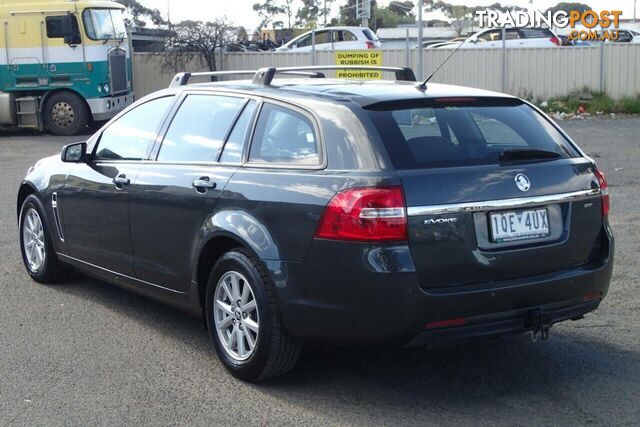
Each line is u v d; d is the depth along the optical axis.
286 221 4.85
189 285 5.64
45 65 20.78
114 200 6.25
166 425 4.63
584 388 5.13
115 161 6.42
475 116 5.21
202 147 5.72
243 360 5.18
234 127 5.55
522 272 4.82
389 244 4.50
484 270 4.69
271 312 4.93
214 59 25.31
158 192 5.80
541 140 5.26
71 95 20.94
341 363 5.59
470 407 4.87
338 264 4.60
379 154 4.67
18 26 20.72
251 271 4.99
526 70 24.56
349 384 5.22
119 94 21.94
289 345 4.98
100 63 20.88
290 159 5.07
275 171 5.08
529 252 4.81
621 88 24.36
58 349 5.83
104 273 6.58
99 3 21.02
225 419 4.70
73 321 6.45
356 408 4.86
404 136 4.80
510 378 5.31
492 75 24.69
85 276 7.73
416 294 4.50
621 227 9.38
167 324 6.40
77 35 20.62
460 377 5.34
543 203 4.90
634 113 23.55
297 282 4.79
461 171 4.71
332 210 4.63
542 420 4.68
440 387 5.18
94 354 5.74
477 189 4.70
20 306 6.82
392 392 5.09
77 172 6.75
